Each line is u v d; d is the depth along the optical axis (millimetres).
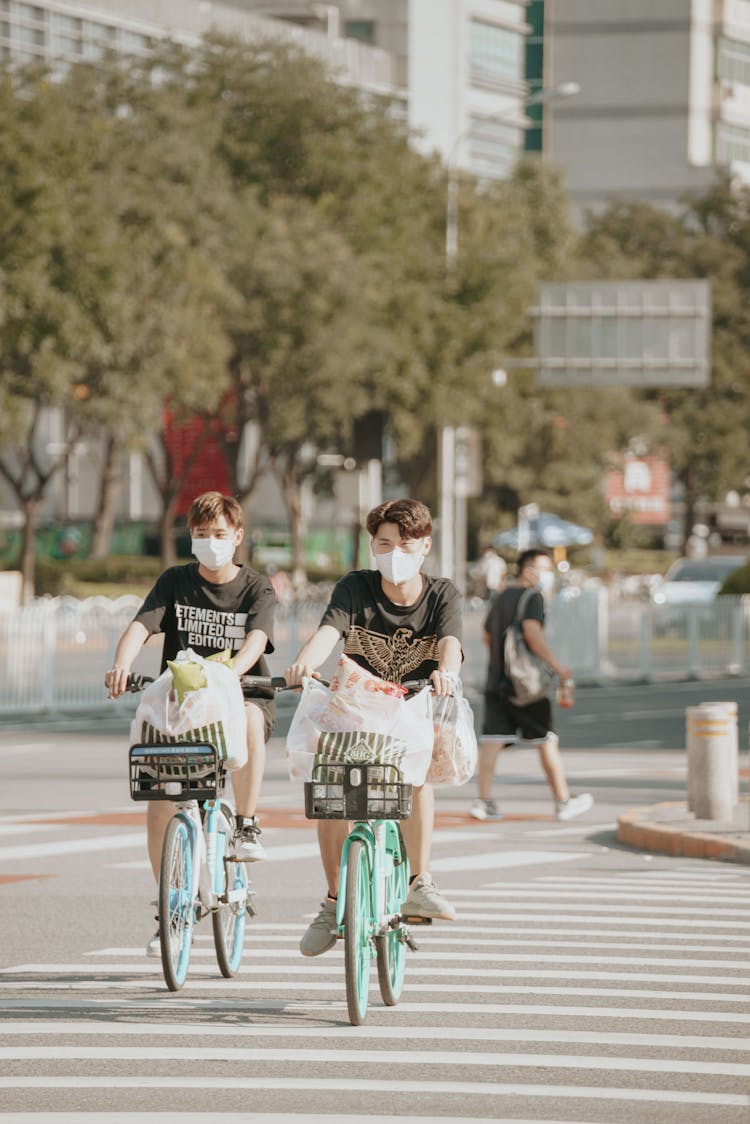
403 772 17062
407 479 155875
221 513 18750
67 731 56500
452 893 25922
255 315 116062
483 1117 13930
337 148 130625
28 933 22531
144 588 130875
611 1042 16531
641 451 189875
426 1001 18312
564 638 79812
